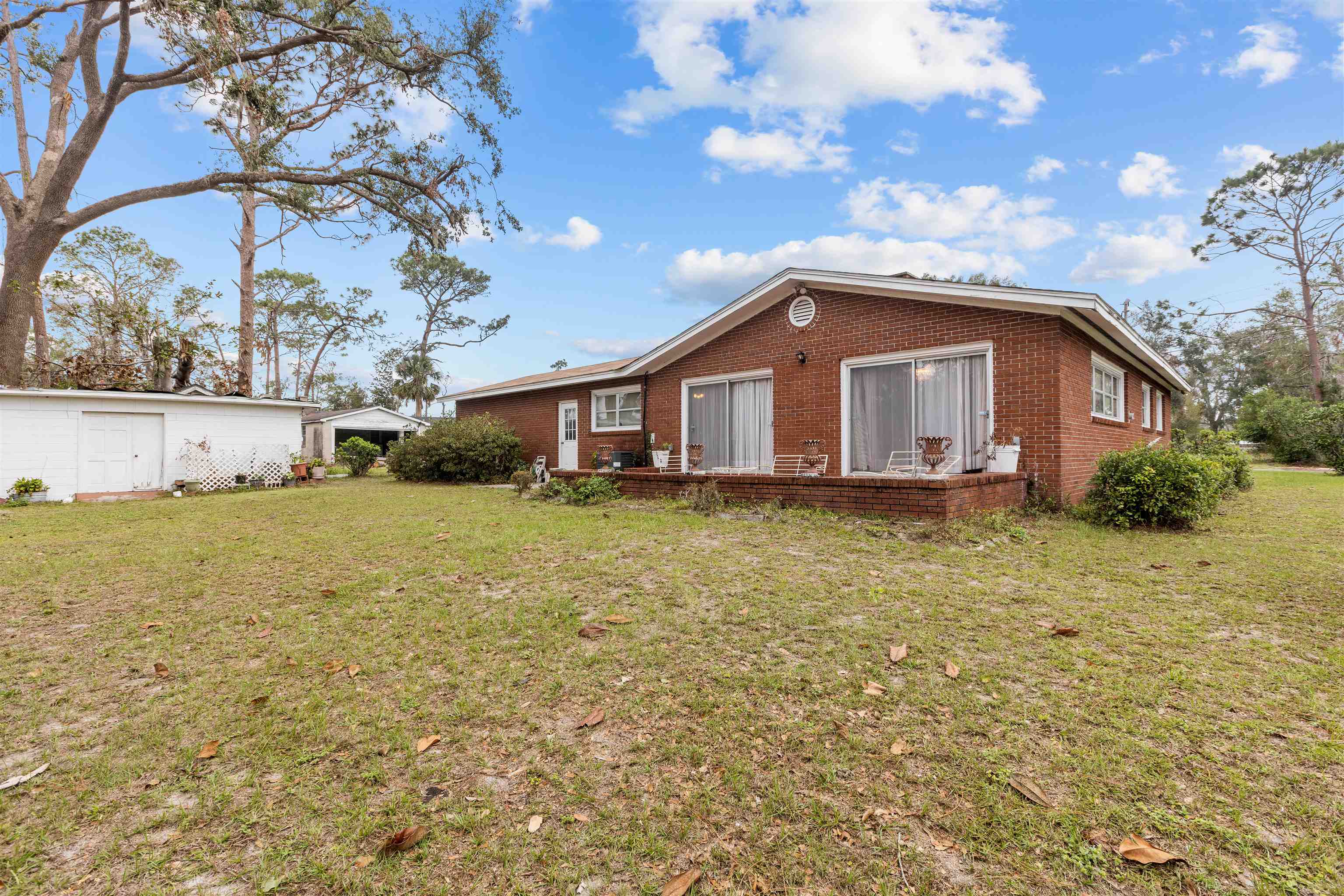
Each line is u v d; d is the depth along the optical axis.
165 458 13.96
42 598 4.41
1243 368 40.22
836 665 2.93
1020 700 2.54
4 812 1.93
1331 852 1.62
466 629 3.57
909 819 1.80
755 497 8.17
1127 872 1.57
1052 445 7.83
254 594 4.48
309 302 41.09
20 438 12.23
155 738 2.38
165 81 14.66
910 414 9.32
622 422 14.74
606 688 2.74
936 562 5.04
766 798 1.91
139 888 1.60
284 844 1.76
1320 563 5.06
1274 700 2.53
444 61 15.55
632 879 1.60
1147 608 3.79
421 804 1.93
